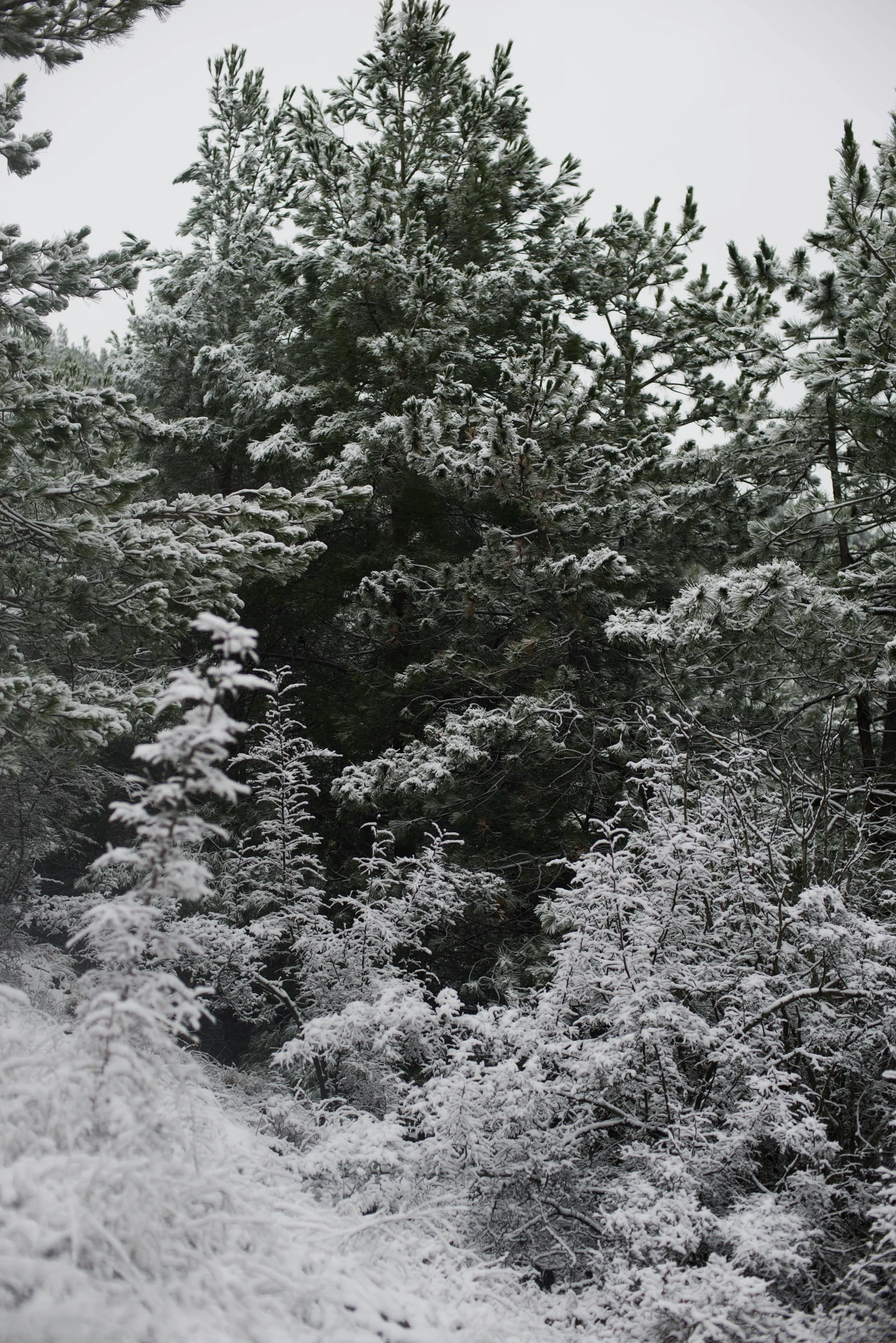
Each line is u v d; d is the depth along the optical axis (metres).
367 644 15.37
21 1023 5.80
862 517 11.90
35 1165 3.01
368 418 13.55
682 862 6.84
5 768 8.25
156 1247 2.96
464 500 12.91
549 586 12.07
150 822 3.29
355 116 16.31
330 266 13.88
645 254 17.12
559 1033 6.69
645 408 17.11
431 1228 5.08
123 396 8.66
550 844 12.02
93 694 8.62
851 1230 5.48
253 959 8.85
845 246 11.09
